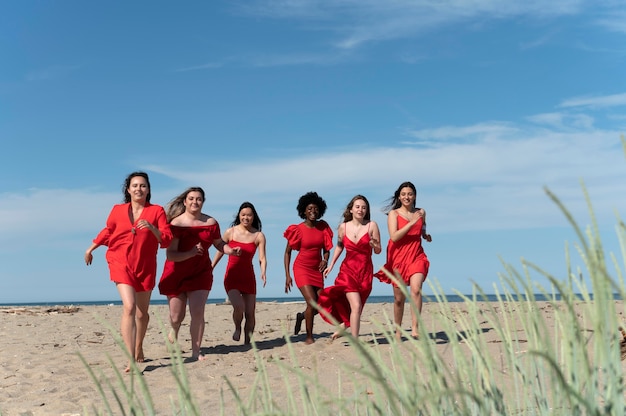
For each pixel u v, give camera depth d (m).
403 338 7.84
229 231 8.90
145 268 6.95
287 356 7.66
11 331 11.25
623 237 1.49
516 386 1.96
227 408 4.72
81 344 9.38
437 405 1.75
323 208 8.64
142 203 6.95
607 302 1.51
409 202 8.09
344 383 5.06
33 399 5.64
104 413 4.87
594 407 1.46
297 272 8.64
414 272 7.82
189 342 9.49
